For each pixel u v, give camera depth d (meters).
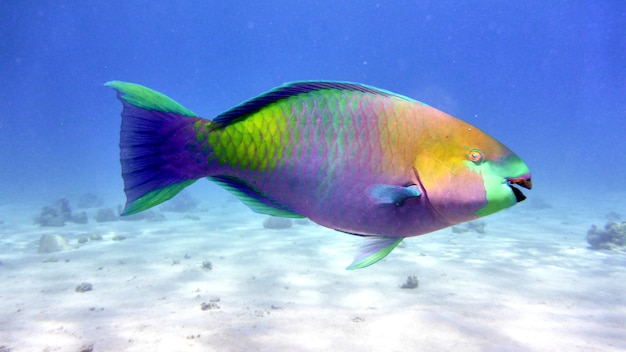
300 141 1.31
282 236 12.40
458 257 9.86
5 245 11.27
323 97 1.31
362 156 1.26
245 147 1.34
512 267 8.91
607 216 18.78
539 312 6.00
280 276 7.92
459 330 5.21
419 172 1.23
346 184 1.27
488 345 4.79
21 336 4.99
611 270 8.77
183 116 1.38
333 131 1.29
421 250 10.70
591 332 5.26
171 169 1.35
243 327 5.29
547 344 4.86
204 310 5.96
